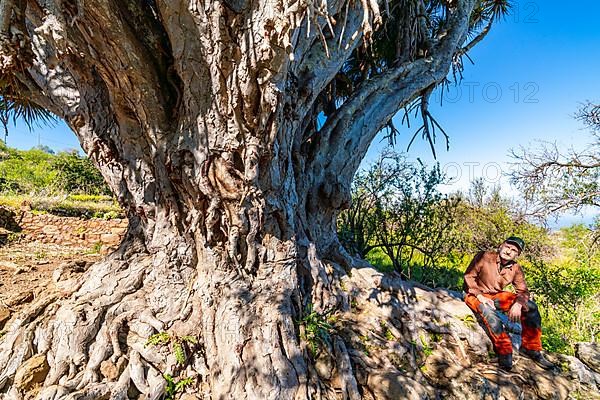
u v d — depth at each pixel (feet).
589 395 10.79
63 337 8.32
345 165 14.34
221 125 8.47
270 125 8.69
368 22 5.62
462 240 21.39
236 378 8.25
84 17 6.87
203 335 9.16
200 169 8.80
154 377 8.19
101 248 26.50
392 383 8.72
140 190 9.78
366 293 12.44
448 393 9.57
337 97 21.50
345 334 10.21
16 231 29.43
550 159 29.60
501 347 11.14
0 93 10.65
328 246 13.55
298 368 8.68
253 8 6.94
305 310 10.49
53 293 10.04
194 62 7.84
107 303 9.18
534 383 10.65
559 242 28.50
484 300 12.14
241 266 9.82
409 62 17.79
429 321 12.15
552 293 18.90
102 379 7.98
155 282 9.73
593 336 17.31
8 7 6.81
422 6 19.10
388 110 16.33
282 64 7.45
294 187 11.64
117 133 9.68
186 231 9.94
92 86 9.33
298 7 6.12
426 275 19.69
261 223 9.86
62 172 61.11
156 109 8.73
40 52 8.98
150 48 8.30
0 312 9.51
